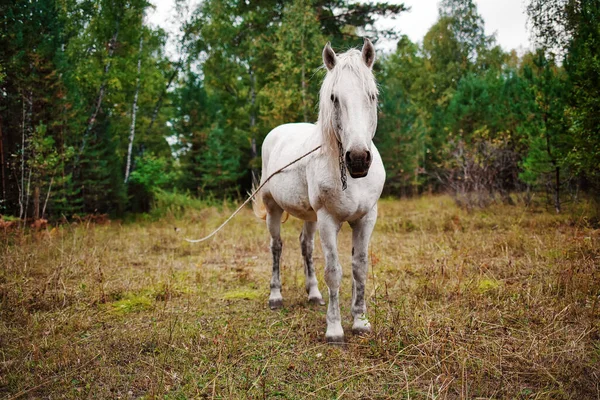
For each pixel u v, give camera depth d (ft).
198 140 49.57
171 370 8.73
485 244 19.30
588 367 8.19
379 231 26.61
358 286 10.75
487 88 50.90
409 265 16.81
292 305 13.41
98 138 39.29
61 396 7.89
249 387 8.15
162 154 61.87
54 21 33.35
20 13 31.17
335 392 7.88
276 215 13.99
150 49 52.70
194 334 10.77
